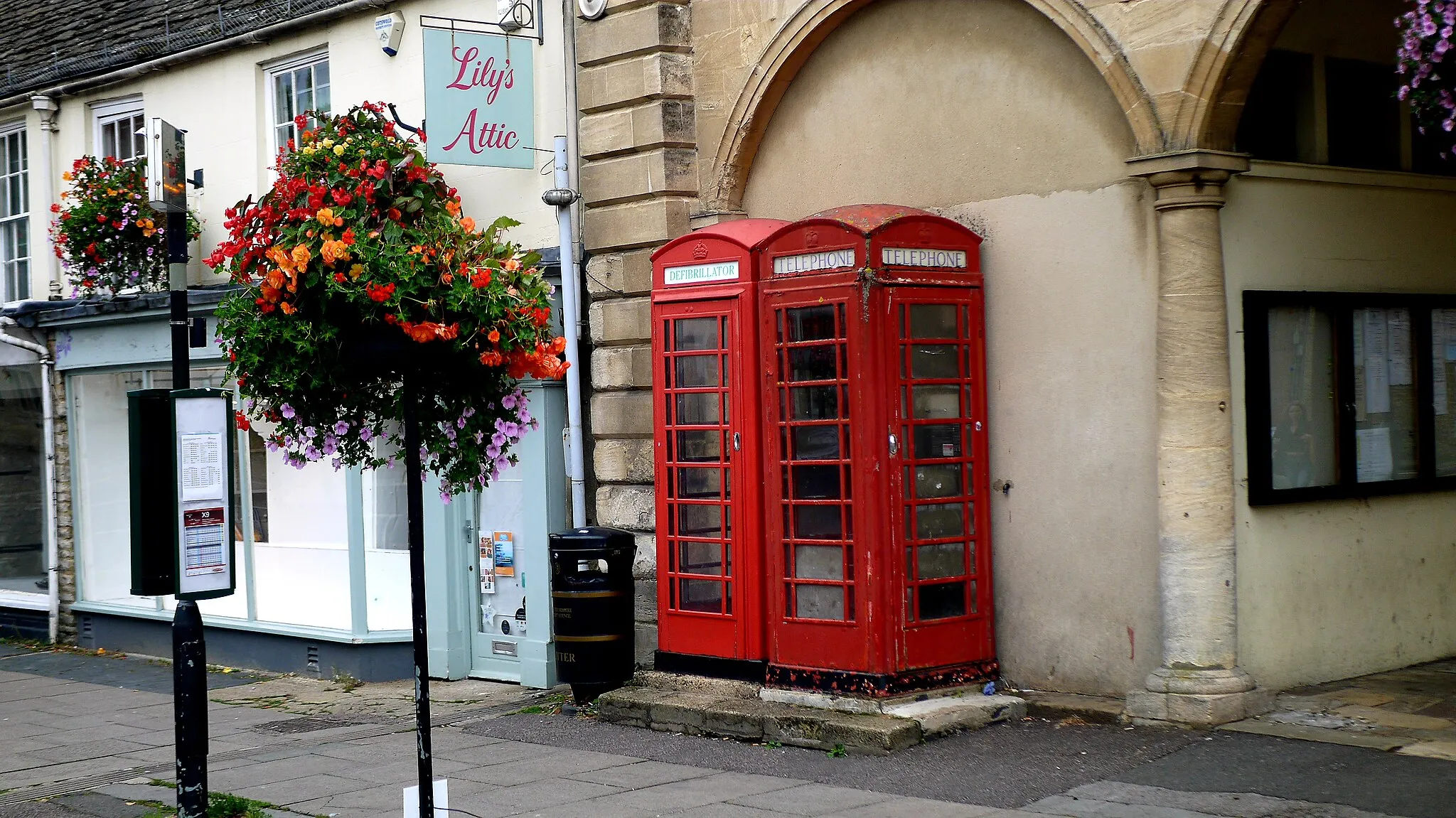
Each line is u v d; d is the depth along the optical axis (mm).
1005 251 8844
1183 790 6785
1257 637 8219
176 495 6617
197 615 6730
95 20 15680
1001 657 8930
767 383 8938
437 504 11820
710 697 9141
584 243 11000
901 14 9352
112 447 14930
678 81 10422
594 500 11148
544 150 11297
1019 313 8781
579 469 11008
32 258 16031
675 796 7438
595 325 10914
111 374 14883
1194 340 7898
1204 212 7922
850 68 9680
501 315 6105
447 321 6000
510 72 10984
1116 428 8312
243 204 6164
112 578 15008
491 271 6086
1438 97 6602
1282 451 8531
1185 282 7906
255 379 6172
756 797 7285
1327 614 8625
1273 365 8500
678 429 9555
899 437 8438
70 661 14312
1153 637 8164
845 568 8547
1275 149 8891
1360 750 7191
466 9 11688
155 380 14453
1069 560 8555
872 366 8383
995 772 7398
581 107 10891
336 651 12328
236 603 13445
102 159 14844
